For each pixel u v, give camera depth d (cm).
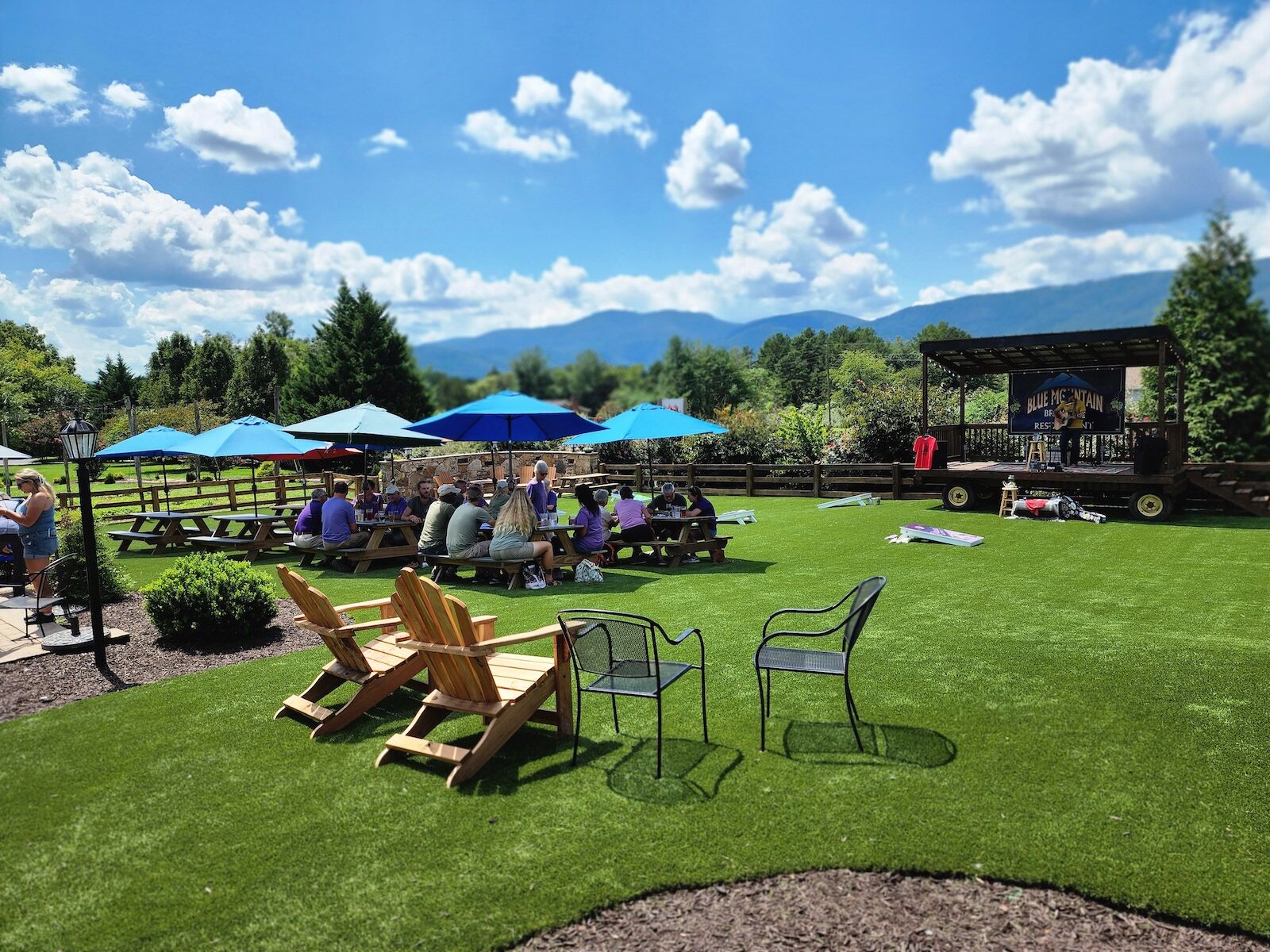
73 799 414
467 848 361
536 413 962
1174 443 1371
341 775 436
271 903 324
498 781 426
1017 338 1496
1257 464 1412
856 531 1325
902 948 295
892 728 482
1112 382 1541
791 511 1623
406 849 361
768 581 936
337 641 516
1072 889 324
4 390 3800
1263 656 600
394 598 479
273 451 1225
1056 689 540
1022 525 1341
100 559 869
